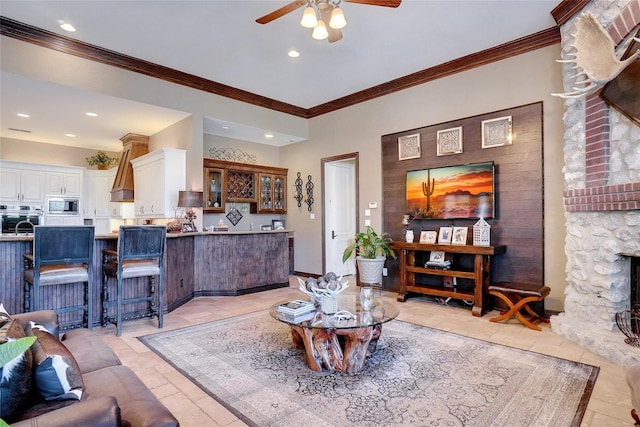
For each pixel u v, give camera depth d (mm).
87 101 4629
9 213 6289
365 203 5809
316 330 2637
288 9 2729
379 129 5613
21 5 3361
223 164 6430
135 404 1327
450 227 4707
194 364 2762
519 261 4160
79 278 3223
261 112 6125
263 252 5559
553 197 3930
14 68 3758
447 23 3729
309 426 1940
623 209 2777
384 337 3354
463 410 2084
